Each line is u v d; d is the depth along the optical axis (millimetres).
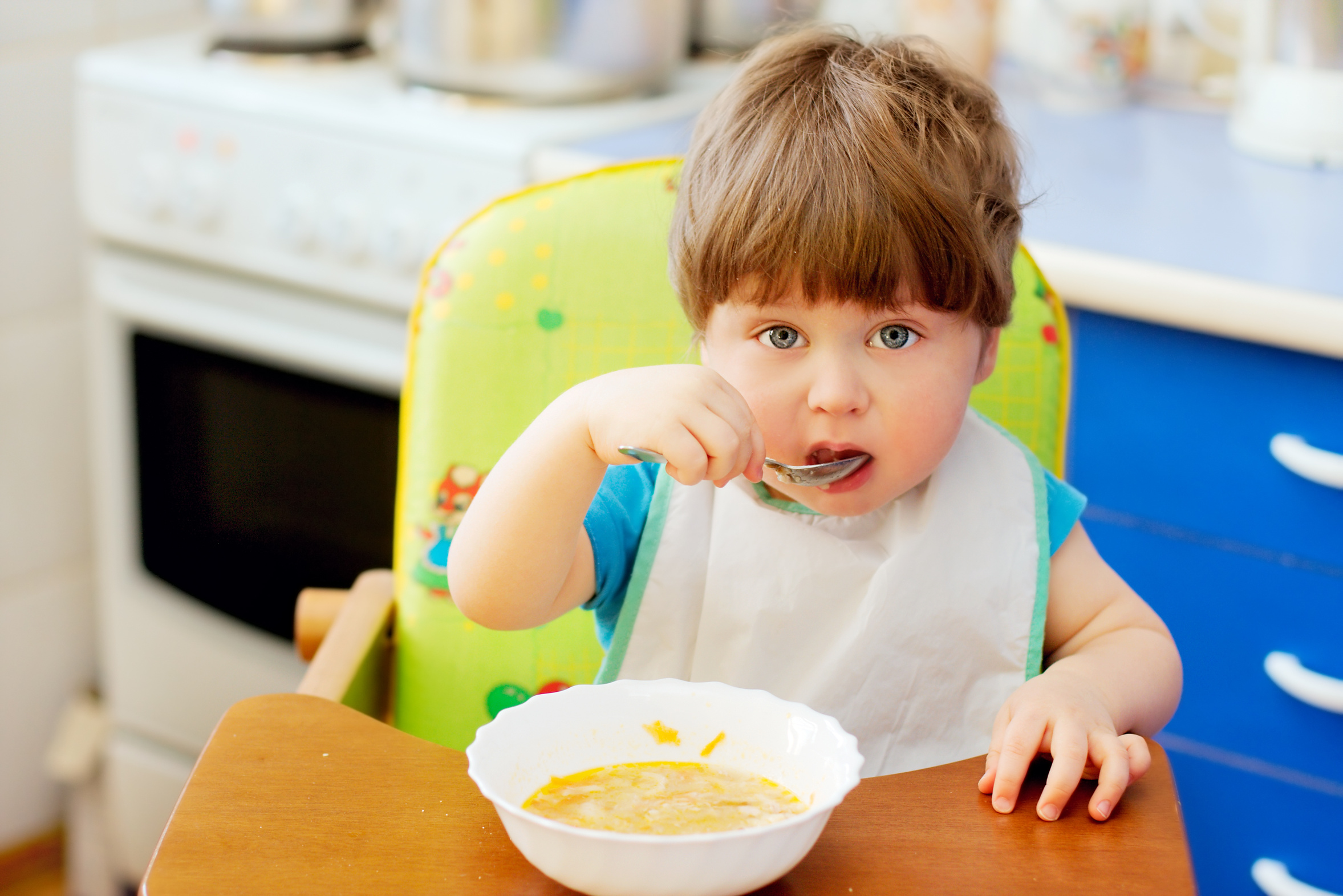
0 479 1825
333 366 1535
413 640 903
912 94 739
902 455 711
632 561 823
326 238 1495
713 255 700
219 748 615
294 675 1664
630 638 799
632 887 486
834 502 732
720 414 631
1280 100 1461
